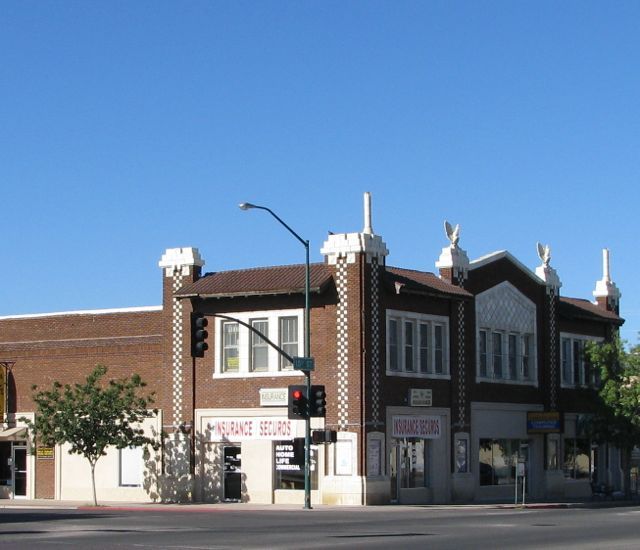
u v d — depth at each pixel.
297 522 36.19
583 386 63.28
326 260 50.44
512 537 28.72
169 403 53.91
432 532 30.77
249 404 51.75
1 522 36.78
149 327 56.06
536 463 59.97
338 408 49.38
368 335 49.47
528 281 60.50
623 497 60.19
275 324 51.25
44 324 59.38
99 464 55.91
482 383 56.28
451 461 53.78
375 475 49.25
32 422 54.88
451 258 54.91
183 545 26.48
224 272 54.12
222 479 52.38
